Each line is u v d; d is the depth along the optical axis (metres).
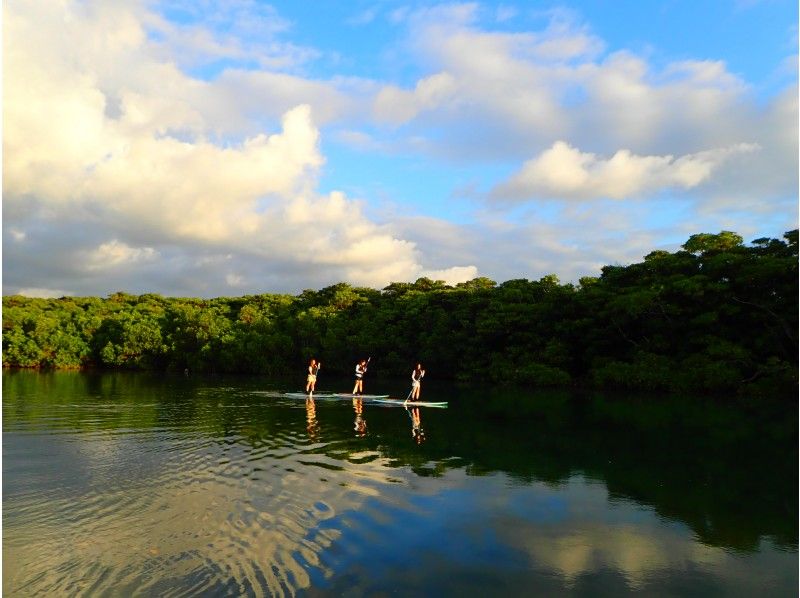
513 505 9.99
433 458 14.05
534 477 12.06
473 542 8.17
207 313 69.75
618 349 43.28
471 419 21.80
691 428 19.30
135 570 7.05
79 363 69.44
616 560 7.59
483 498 10.42
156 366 69.62
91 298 92.50
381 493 10.71
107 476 11.95
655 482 11.66
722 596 6.59
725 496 10.66
